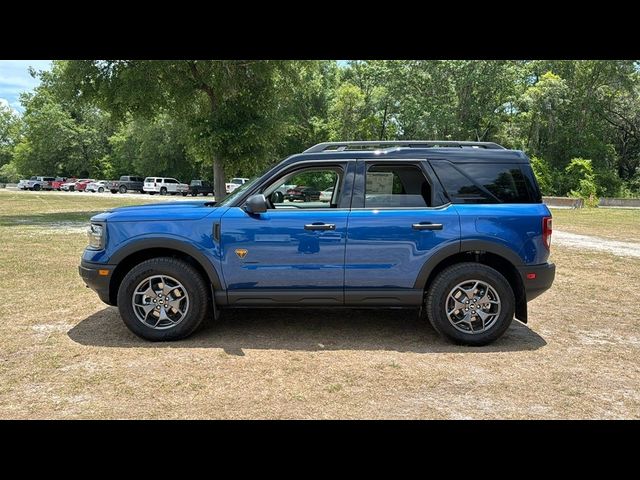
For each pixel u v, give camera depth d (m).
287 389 3.48
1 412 3.11
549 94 44.56
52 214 20.36
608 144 47.50
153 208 4.72
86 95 20.66
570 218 20.64
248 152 22.20
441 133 45.09
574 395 3.43
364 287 4.47
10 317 5.22
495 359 4.12
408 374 3.77
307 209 4.56
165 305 4.51
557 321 5.32
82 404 3.22
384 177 4.56
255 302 4.52
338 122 47.72
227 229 4.43
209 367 3.87
